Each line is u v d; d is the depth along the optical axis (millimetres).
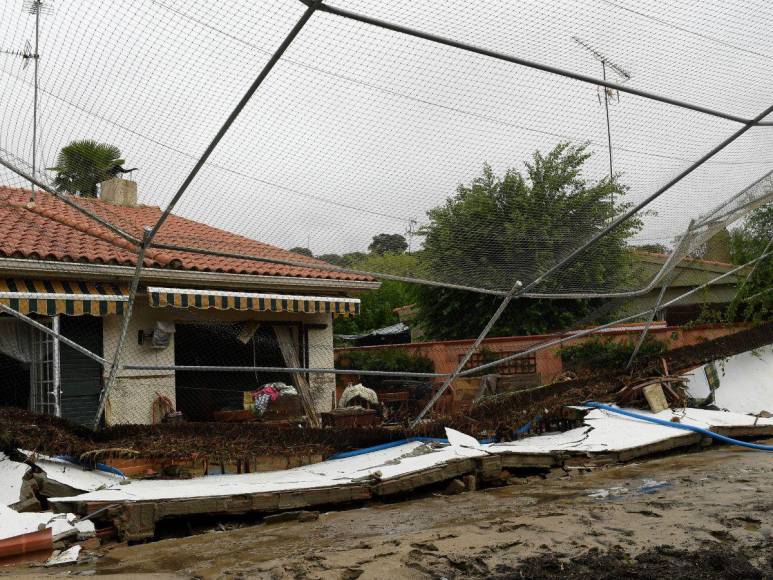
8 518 6277
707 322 14602
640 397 12242
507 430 10836
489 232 7973
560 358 13742
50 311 8477
